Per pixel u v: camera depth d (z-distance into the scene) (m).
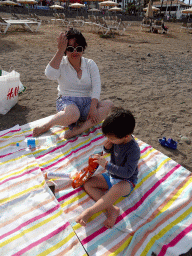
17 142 2.79
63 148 2.76
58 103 3.08
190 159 2.80
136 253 1.61
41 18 22.38
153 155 2.72
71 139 2.95
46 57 7.73
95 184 2.05
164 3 48.97
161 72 6.97
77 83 2.97
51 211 1.88
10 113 3.73
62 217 1.83
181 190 2.20
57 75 2.85
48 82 5.39
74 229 1.78
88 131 3.19
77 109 2.89
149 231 1.78
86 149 2.76
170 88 5.46
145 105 4.36
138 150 1.85
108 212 1.87
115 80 5.86
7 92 3.61
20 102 4.19
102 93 4.88
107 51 9.53
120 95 4.82
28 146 2.74
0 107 3.63
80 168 2.44
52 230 1.72
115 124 1.64
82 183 2.03
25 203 1.93
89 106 3.10
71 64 2.91
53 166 2.46
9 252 1.54
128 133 1.67
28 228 1.72
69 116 2.81
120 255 1.61
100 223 1.85
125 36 14.96
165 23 31.58
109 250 1.63
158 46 11.89
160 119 3.81
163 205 2.04
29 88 4.91
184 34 18.94
